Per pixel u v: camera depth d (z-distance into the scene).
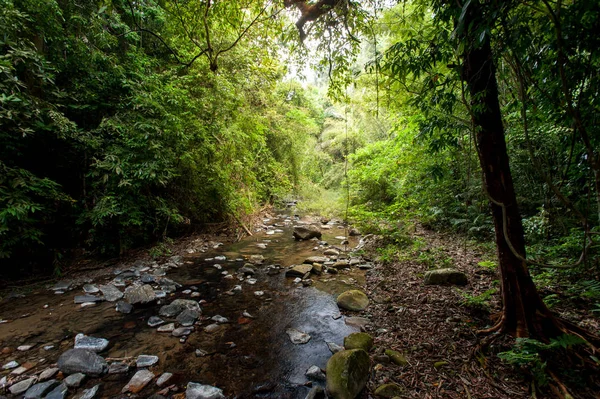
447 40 1.70
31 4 3.65
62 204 4.30
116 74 4.67
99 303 3.37
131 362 2.31
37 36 4.00
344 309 3.23
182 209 6.20
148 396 1.95
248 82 7.61
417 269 4.14
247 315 3.11
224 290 3.80
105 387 2.04
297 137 12.39
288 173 12.30
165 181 4.89
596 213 3.32
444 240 5.32
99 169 4.32
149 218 5.35
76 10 4.40
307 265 4.55
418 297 3.26
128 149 4.48
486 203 5.08
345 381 1.85
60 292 3.64
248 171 8.02
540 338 2.06
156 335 2.72
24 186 3.34
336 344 2.57
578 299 2.65
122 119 4.57
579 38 1.36
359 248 5.61
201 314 3.14
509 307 2.24
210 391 1.95
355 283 3.97
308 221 8.77
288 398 1.95
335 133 13.87
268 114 9.50
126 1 5.22
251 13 3.69
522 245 2.18
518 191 4.52
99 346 2.46
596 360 1.83
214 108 6.48
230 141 6.85
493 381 1.86
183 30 3.58
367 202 8.43
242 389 2.03
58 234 4.45
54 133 3.91
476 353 2.12
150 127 4.53
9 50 3.38
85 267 4.36
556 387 1.72
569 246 3.11
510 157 4.39
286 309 3.26
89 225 4.63
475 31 1.44
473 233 5.11
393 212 6.41
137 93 4.69
